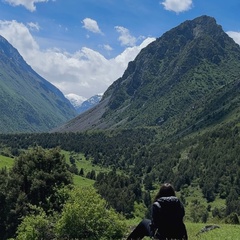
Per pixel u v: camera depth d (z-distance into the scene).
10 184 65.50
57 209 47.41
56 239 33.91
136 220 48.16
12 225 63.06
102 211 32.53
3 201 65.06
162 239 8.80
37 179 64.56
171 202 9.07
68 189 48.34
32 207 40.50
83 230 31.55
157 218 8.99
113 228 32.16
